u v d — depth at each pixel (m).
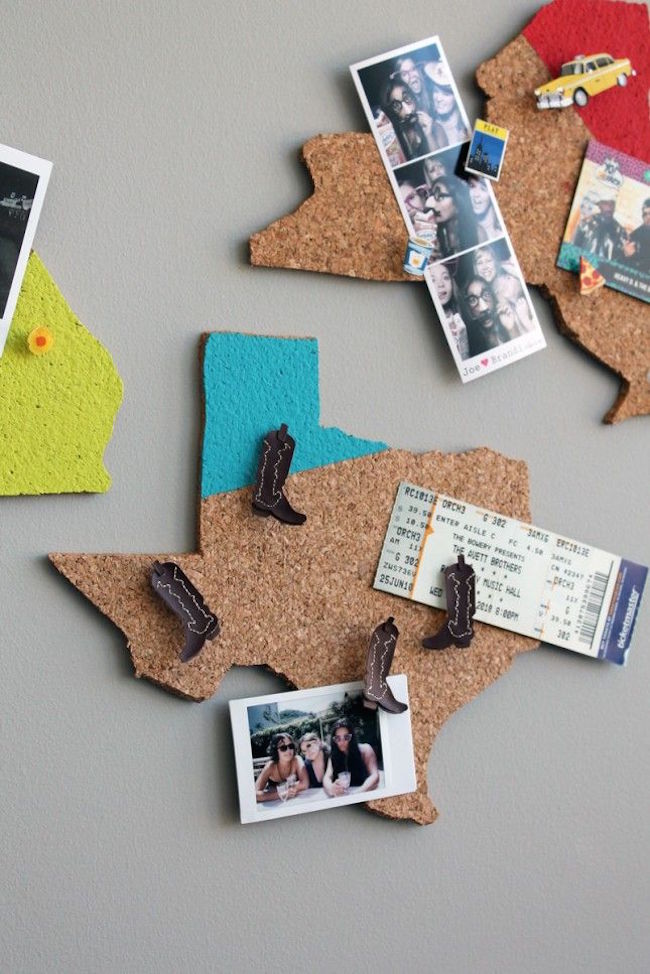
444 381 1.49
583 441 1.57
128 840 1.33
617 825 1.59
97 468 1.30
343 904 1.43
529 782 1.53
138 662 1.32
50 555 1.28
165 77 1.34
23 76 1.27
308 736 1.39
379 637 1.41
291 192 1.40
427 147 1.44
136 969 1.33
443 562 1.47
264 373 1.38
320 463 1.41
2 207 1.24
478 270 1.47
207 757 1.37
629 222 1.56
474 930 1.50
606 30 1.54
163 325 1.34
